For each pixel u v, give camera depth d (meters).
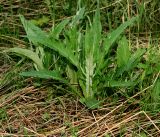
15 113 1.61
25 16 2.17
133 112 1.59
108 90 1.66
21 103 1.66
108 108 1.61
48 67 1.72
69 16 2.15
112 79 1.62
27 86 1.72
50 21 2.12
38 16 2.17
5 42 1.99
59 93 1.70
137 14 2.07
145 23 2.07
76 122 1.56
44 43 1.57
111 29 1.92
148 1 2.17
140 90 1.63
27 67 1.80
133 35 2.04
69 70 1.65
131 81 1.59
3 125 1.56
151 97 1.60
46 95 1.69
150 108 1.58
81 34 1.67
